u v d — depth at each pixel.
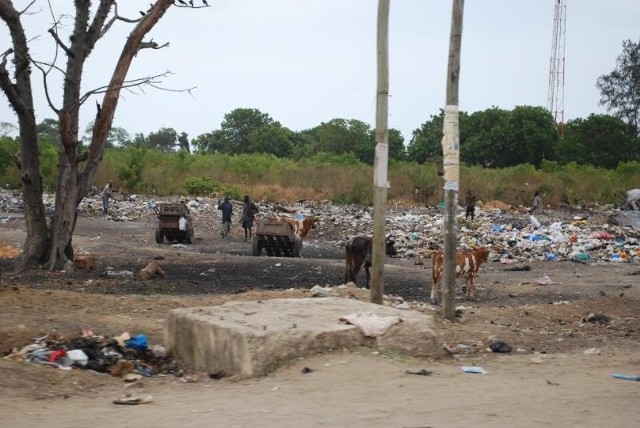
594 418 6.86
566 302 16.45
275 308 11.14
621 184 56.88
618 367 10.13
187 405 7.93
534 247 30.73
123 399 8.26
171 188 54.59
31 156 22.11
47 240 22.48
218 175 58.28
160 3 21.61
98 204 46.94
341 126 100.19
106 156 58.34
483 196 52.97
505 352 11.58
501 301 18.22
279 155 103.38
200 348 10.24
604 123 84.50
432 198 53.66
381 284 13.29
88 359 10.36
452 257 13.74
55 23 22.00
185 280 20.38
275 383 8.78
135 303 14.78
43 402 8.27
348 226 39.19
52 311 13.43
